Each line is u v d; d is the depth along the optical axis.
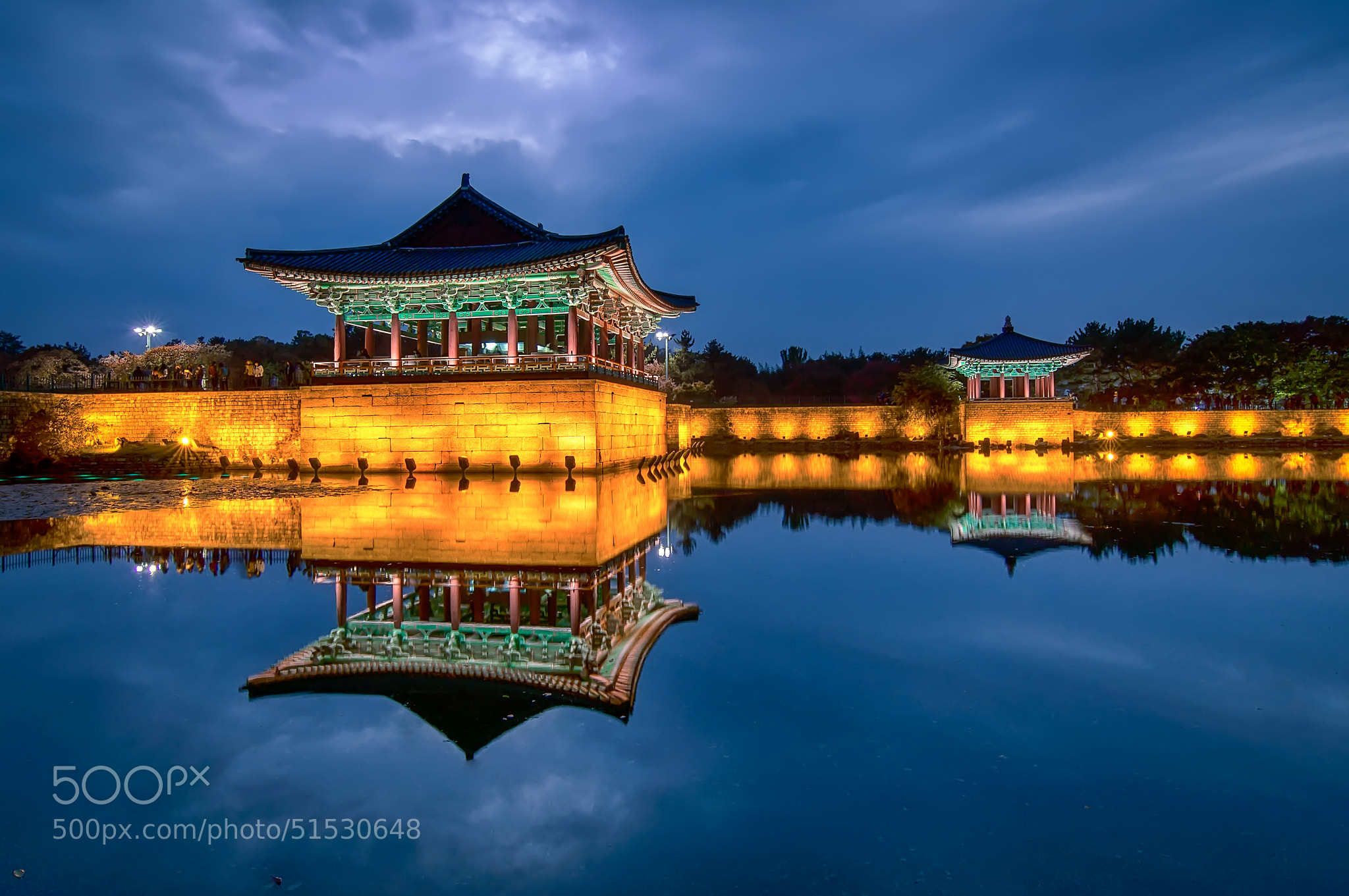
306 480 28.64
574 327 30.45
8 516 19.48
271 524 18.08
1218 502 22.81
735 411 66.88
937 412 61.09
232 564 13.70
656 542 16.38
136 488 26.20
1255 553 13.84
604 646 8.77
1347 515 19.25
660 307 41.00
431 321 41.81
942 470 38.81
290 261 32.34
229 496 23.39
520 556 14.37
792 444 63.53
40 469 31.41
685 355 81.25
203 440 35.59
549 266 29.12
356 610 10.62
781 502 24.64
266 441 35.00
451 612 10.58
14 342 78.94
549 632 9.53
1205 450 54.66
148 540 16.06
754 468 41.84
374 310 34.94
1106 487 28.14
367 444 30.78
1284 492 25.55
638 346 44.88
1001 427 58.62
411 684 7.48
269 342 80.19
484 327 44.50
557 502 21.67
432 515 19.23
